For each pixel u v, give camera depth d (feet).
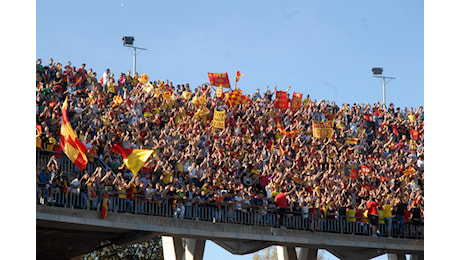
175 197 131.64
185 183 137.18
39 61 144.87
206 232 135.85
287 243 148.46
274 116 173.99
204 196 137.39
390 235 160.76
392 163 179.32
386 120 191.83
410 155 183.11
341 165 169.89
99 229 128.26
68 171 127.95
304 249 164.04
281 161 158.30
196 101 164.35
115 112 145.07
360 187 168.45
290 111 179.01
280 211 144.87
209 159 145.18
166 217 130.93
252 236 141.59
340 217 154.40
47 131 123.54
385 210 160.66
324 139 175.42
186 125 156.46
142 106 153.69
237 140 156.87
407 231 164.35
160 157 138.82
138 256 205.98
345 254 165.68
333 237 152.56
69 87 150.00
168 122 153.69
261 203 143.54
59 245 140.97
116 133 140.87
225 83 171.94
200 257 152.97
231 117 166.91
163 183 133.28
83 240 139.33
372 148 182.19
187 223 133.59
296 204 148.66
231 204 139.54
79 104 142.82
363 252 162.71
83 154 119.34
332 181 161.48
